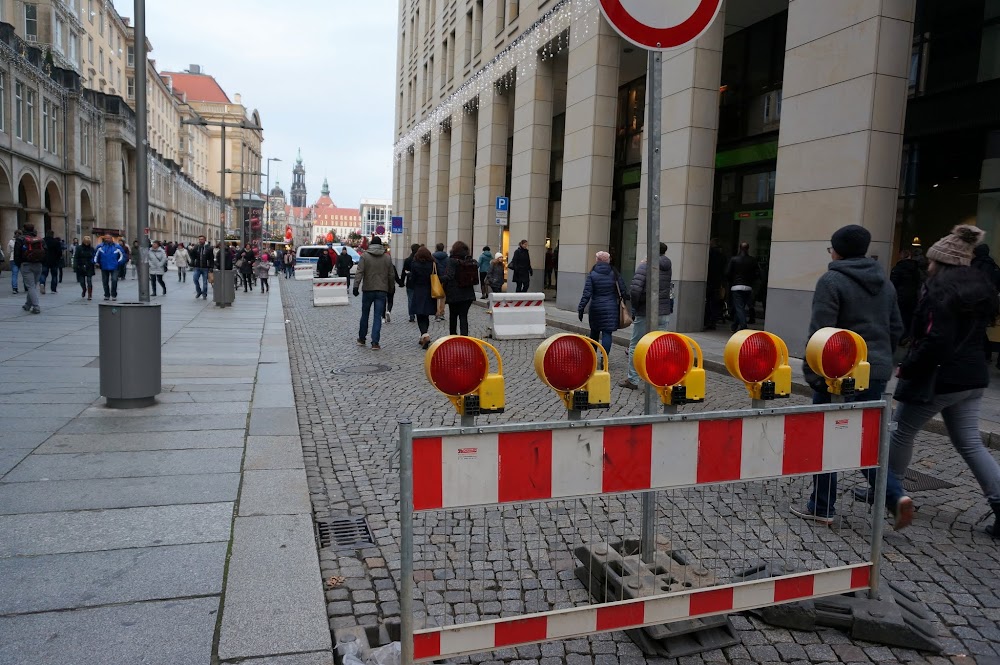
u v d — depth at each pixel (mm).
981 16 10734
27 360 9320
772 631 3193
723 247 17125
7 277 27234
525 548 3945
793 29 11109
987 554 4082
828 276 4270
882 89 9727
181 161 93312
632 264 20875
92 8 53781
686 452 2854
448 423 7004
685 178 13742
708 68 13656
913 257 11703
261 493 4582
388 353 11789
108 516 4145
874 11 9633
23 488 4570
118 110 48062
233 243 47188
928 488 5230
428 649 2557
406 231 43344
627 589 3029
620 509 4578
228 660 2738
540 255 21672
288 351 11391
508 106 25453
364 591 3461
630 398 8477
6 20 39906
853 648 3070
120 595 3221
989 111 10531
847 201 10031
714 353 11328
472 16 28875
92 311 15875
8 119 31438
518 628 2662
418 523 4320
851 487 4980
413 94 41688
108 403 6859
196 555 3656
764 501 4711
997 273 7953
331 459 5777
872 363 4219
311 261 38219
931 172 11773
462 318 12320
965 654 3057
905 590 3537
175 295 22922
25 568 3457
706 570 3203
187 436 5914
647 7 3152
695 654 2979
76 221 40625
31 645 2793
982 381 4191
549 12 20000
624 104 21484
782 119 11336
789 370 3371
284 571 3494
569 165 18984
